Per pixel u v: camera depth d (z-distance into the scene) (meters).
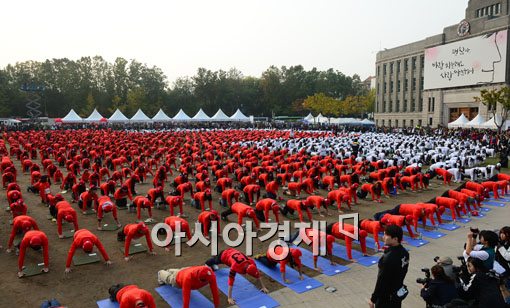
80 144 34.97
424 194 20.00
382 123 85.81
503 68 54.59
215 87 112.19
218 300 8.06
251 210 12.84
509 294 6.71
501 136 37.62
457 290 6.72
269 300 8.59
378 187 18.20
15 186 15.33
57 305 7.23
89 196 15.44
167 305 8.45
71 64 110.31
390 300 5.81
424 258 11.19
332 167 23.88
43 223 14.38
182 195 16.16
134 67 113.50
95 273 10.10
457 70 62.41
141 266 10.59
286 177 20.25
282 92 118.81
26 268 10.30
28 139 40.94
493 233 7.24
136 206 14.79
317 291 9.07
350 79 135.62
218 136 45.00
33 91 90.25
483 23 58.00
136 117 71.19
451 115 65.38
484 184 19.06
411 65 76.31
